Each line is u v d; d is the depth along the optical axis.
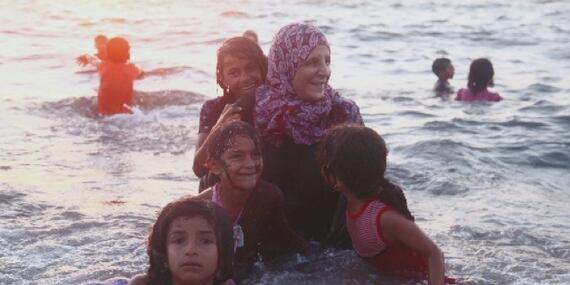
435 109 11.88
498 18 25.14
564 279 5.25
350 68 16.12
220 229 3.95
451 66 13.04
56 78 14.33
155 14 25.47
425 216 6.70
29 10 25.84
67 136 10.00
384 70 15.94
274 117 5.51
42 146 9.38
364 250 5.23
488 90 13.49
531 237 6.11
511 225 6.43
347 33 21.47
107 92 11.30
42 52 17.45
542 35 21.50
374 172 5.00
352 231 5.25
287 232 5.45
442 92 12.97
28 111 11.34
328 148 5.09
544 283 5.18
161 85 13.65
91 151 9.17
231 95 5.93
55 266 5.46
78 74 14.73
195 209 3.92
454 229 6.30
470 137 9.81
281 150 5.59
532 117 11.01
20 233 6.09
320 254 5.61
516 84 14.15
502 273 5.35
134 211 6.76
